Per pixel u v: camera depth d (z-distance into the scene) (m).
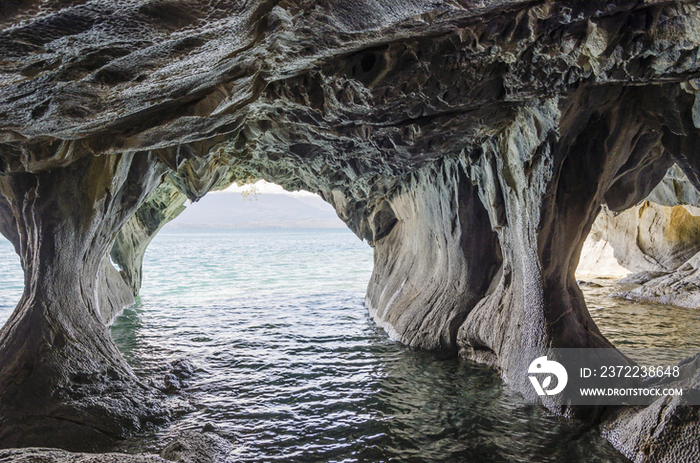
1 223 8.60
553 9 4.94
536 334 8.59
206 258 52.31
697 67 5.35
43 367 7.26
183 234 199.62
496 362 10.48
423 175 13.21
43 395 7.02
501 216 9.92
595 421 7.42
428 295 13.33
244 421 7.88
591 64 5.59
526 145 8.00
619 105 7.15
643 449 6.18
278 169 14.12
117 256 19.78
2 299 20.53
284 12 4.13
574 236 8.23
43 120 4.97
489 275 12.04
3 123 4.85
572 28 5.22
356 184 14.36
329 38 5.28
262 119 9.20
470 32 5.39
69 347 7.72
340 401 8.71
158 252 64.81
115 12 3.08
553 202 8.02
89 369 7.74
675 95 6.49
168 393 9.06
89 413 7.08
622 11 4.87
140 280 21.80
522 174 8.32
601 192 8.05
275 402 8.70
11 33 2.99
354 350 12.16
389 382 9.70
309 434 7.40
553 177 7.79
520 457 6.57
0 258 49.00
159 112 6.06
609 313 15.42
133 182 9.28
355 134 8.51
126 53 3.75
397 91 6.78
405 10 4.34
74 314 8.22
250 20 3.95
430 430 7.48
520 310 9.42
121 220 9.59
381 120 7.94
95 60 3.76
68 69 3.81
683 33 4.84
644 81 5.96
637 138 7.64
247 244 97.00
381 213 18.39
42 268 7.86
